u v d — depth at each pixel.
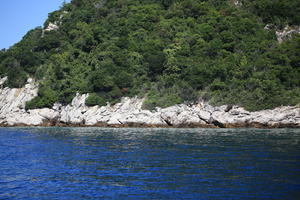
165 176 24.95
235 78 78.88
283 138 46.53
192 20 102.94
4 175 26.19
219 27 96.62
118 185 22.80
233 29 95.12
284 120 67.44
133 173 26.12
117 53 93.06
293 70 77.00
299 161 29.19
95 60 94.75
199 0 110.75
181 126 72.62
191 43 93.81
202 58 86.69
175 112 73.69
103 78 84.38
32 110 88.44
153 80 86.00
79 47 105.50
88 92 85.00
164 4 114.94
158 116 74.62
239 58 85.38
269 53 83.88
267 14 99.81
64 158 33.34
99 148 39.94
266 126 68.25
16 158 33.72
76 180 24.34
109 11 118.00
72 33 111.19
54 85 92.31
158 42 94.31
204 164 28.89
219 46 89.69
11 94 95.25
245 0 107.19
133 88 83.19
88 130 67.75
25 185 23.22
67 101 86.69
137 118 75.94
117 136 53.75
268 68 79.62
